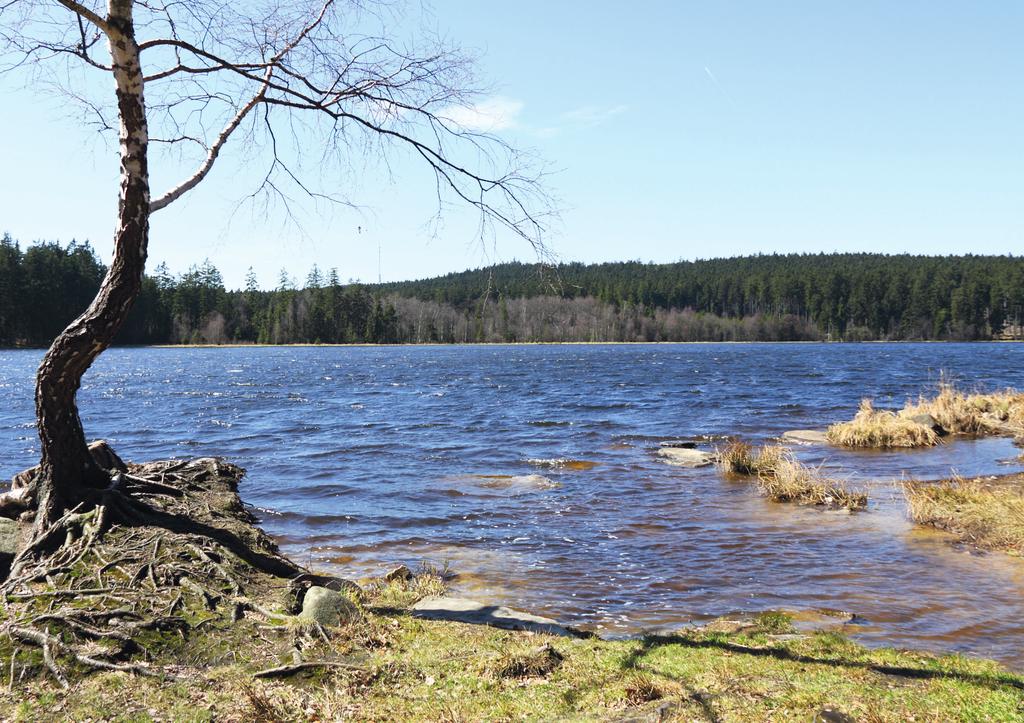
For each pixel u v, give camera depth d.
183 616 6.10
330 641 6.02
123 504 7.59
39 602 5.98
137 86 6.73
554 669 5.68
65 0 6.03
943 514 11.52
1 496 7.69
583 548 10.58
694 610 8.02
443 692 5.26
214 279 136.38
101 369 63.41
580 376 51.91
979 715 4.53
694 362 69.94
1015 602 7.91
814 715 4.60
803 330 132.75
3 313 89.75
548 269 7.37
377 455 19.19
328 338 127.88
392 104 7.47
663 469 16.70
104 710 4.84
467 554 10.38
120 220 7.01
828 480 13.92
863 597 8.21
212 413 29.86
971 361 63.91
